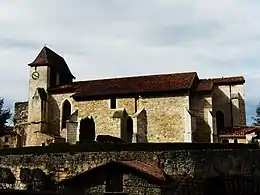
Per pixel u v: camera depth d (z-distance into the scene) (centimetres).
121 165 3900
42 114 6656
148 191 3806
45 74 6938
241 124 6138
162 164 4344
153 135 5834
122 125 5944
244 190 4356
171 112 5834
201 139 5781
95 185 3925
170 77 6238
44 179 4431
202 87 5988
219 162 4472
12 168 4622
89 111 6181
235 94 6188
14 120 7550
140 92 5991
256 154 4675
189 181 4228
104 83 6475
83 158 4466
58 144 4778
